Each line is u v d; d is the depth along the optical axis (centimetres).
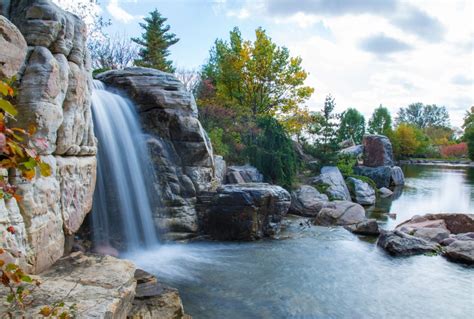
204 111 2264
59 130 696
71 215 732
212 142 1981
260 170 2062
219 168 1784
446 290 959
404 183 3503
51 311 423
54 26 663
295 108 3200
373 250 1295
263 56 3066
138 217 1202
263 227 1428
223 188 1418
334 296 892
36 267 580
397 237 1314
